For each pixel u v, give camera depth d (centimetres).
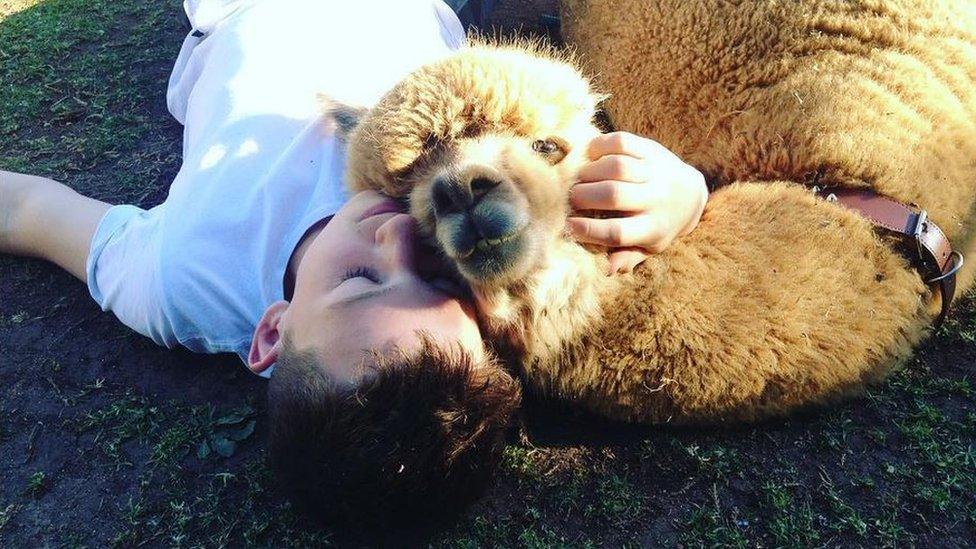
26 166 94
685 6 78
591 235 51
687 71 76
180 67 95
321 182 65
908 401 61
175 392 69
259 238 65
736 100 72
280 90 76
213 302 66
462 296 49
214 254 66
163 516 60
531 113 51
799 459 58
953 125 66
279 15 85
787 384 54
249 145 72
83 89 106
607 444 60
